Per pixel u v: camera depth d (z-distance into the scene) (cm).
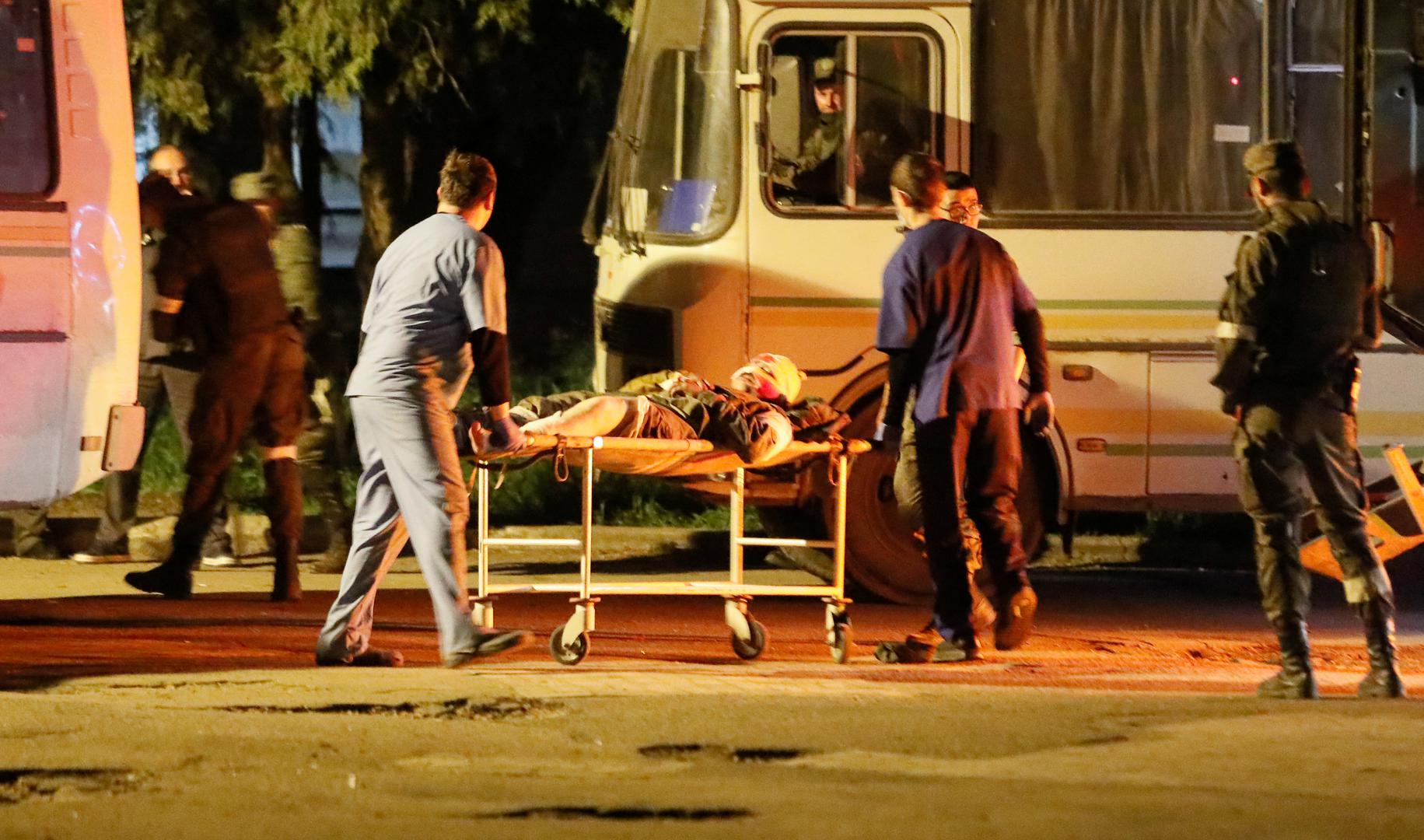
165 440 6159
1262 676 3195
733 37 4078
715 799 2108
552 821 2012
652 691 2809
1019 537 3281
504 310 2894
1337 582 4788
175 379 3966
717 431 3244
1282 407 2802
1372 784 2186
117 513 4600
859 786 2175
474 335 2856
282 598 3831
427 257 2880
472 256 2869
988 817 2019
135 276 3256
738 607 3306
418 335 2880
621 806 2075
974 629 3278
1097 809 2059
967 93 4084
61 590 4125
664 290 4103
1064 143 4100
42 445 3164
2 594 4038
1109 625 3953
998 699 2755
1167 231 4100
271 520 3822
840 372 4072
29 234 3153
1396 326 4094
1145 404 4097
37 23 3189
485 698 2712
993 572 3275
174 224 3581
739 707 2662
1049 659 3394
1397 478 3331
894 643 3291
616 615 3944
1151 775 2236
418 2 5638
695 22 4128
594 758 2347
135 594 4056
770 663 3253
